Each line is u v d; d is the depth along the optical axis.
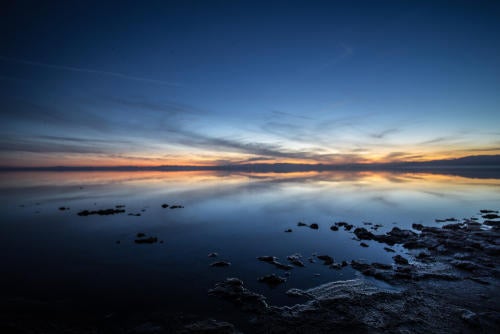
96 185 53.69
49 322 7.87
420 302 8.70
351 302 8.72
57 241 16.28
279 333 7.27
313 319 7.85
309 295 9.37
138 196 36.97
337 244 15.71
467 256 12.75
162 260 13.08
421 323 7.56
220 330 7.42
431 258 12.93
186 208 27.89
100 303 8.99
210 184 56.47
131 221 21.78
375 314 8.05
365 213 24.94
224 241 16.38
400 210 26.17
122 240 16.58
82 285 10.34
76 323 7.86
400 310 8.23
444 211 25.50
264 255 13.88
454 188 43.41
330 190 43.22
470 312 7.88
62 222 21.33
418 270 11.38
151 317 8.12
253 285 10.26
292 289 9.83
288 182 60.69
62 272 11.59
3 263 12.68
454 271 11.20
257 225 20.53
